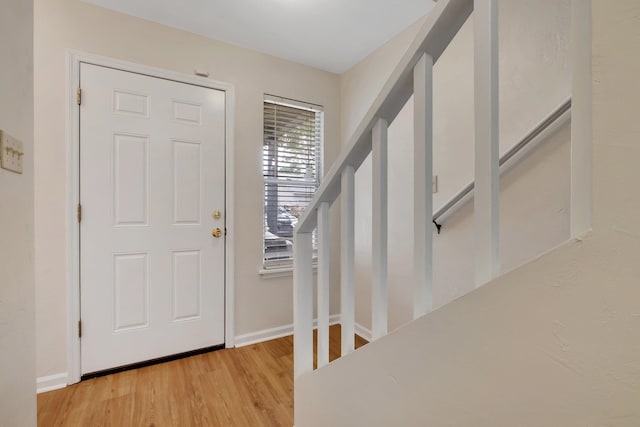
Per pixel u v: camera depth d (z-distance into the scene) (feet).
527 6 4.28
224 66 7.00
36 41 5.25
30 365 3.10
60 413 4.70
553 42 4.00
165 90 6.36
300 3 5.72
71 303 5.51
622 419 1.18
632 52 1.13
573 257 1.31
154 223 6.26
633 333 1.14
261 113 7.50
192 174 6.66
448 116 5.51
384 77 7.16
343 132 8.61
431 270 2.23
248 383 5.57
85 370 5.65
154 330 6.28
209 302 6.86
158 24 6.28
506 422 1.59
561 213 3.88
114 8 5.81
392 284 6.75
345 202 3.15
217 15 6.07
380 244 2.72
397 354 2.31
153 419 4.58
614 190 1.18
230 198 7.08
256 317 7.48
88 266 5.67
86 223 5.65
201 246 6.77
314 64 8.11
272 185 7.88
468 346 1.77
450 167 5.47
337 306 8.66
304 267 3.93
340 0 5.65
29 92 3.11
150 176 6.22
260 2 5.70
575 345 1.31
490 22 1.73
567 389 1.35
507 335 1.57
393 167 6.75
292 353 6.81
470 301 1.75
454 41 5.40
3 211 2.59
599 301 1.23
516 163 4.34
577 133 1.34
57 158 5.41
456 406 1.85
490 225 1.75
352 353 2.83
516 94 4.42
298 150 8.25
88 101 5.64
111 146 5.85
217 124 6.92
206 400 5.05
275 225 7.90
